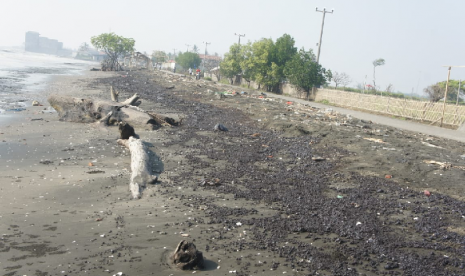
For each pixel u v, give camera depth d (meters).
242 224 6.62
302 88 45.72
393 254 5.79
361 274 5.11
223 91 37.66
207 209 7.27
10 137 12.58
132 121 15.55
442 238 6.51
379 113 32.53
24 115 16.89
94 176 9.03
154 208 7.19
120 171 9.59
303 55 45.22
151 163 10.28
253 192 8.52
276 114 22.61
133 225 6.35
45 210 6.84
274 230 6.44
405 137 18.34
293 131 16.86
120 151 11.80
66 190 7.96
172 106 23.38
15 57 98.25
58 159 10.44
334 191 8.96
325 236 6.34
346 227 6.70
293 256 5.53
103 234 5.95
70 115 16.19
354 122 22.41
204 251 5.55
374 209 7.82
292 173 10.38
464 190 9.59
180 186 8.63
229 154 12.25
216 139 14.56
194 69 104.44
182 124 17.14
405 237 6.50
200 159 11.31
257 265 5.21
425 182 10.20
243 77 61.97
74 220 6.45
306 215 7.22
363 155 12.94
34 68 57.59
